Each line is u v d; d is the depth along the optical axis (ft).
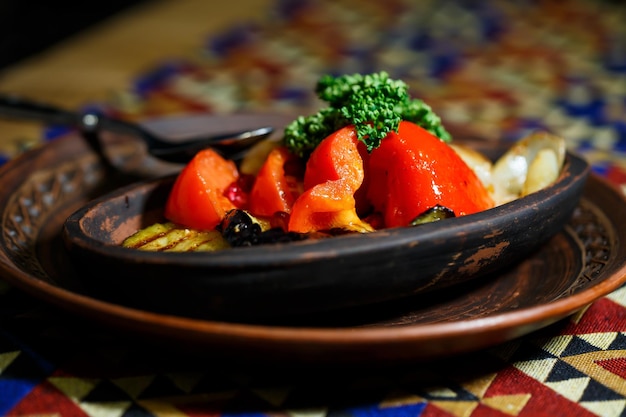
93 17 3.54
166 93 2.21
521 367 1.27
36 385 1.22
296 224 1.31
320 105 1.95
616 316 1.38
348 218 1.31
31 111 1.75
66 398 1.21
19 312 1.35
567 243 1.46
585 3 3.40
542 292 1.36
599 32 2.97
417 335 1.14
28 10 3.56
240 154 1.56
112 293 1.23
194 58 2.55
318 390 1.23
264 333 1.13
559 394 1.23
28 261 1.37
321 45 2.77
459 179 1.35
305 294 1.20
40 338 1.30
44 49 3.14
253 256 1.18
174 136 1.73
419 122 1.44
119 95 2.18
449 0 3.50
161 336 1.16
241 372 1.25
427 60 2.62
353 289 1.21
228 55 2.60
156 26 2.91
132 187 1.40
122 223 1.38
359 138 1.33
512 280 1.39
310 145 1.40
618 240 1.40
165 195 1.42
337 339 1.13
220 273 1.18
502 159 1.49
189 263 1.18
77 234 1.26
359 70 2.47
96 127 1.71
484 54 2.70
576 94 2.27
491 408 1.20
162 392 1.22
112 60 2.48
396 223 1.33
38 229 1.46
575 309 1.22
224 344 1.15
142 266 1.19
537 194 1.33
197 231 1.36
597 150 1.91
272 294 1.19
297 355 1.16
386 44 2.81
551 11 3.28
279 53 2.64
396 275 1.22
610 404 1.21
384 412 1.20
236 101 2.17
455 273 1.27
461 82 2.39
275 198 1.38
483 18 3.19
